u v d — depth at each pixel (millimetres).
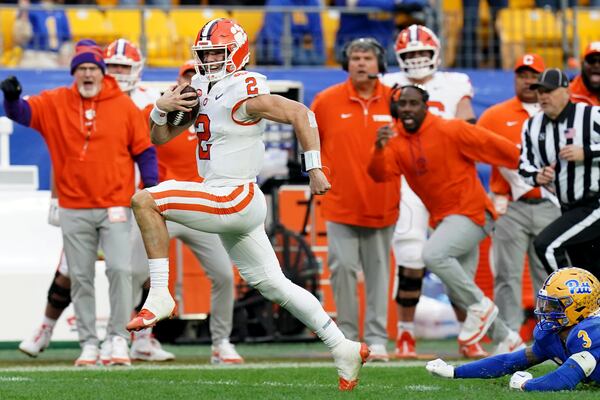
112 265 30656
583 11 48844
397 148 32000
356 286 32969
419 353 35656
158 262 21781
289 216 38906
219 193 21922
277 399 21609
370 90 32656
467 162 31875
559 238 28922
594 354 21750
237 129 21953
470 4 48375
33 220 36812
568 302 21844
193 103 22203
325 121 32750
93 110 30609
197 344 39156
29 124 30781
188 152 32406
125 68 34594
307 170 21703
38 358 34000
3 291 36219
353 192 32438
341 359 22781
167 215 21828
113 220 30656
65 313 36719
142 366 30531
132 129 30875
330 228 32875
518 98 35156
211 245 31875
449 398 21469
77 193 30625
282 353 35812
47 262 36625
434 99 35562
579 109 29141
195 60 22328
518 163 31297
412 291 34219
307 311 22609
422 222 34906
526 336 40125
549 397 21047
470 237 31859
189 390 23281
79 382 25109
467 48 47938
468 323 32188
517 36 48406
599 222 28844
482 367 23438
